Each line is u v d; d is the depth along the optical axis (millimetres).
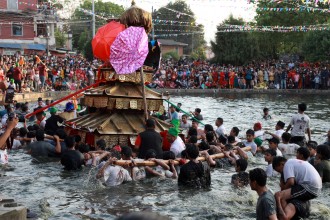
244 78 43156
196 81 44438
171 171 10844
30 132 14062
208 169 10164
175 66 48406
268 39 53875
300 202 7676
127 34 12688
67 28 82188
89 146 13227
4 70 30562
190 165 10055
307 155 8430
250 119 23297
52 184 10195
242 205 8875
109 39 12797
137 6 13344
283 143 12875
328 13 44688
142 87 13062
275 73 42625
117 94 13219
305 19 46062
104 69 13555
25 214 6547
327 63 46250
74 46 85875
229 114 25609
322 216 8180
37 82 33312
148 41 13891
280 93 41062
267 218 6242
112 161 10289
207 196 9383
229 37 55312
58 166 11852
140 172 10727
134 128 13125
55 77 36125
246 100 34812
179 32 73875
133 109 13570
